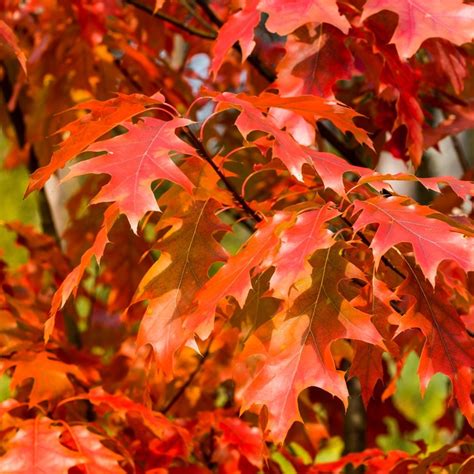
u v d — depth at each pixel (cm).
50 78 273
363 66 233
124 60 259
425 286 194
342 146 256
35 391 218
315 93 215
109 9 247
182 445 226
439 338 191
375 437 278
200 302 188
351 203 197
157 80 261
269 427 188
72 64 259
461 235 183
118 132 275
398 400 530
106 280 264
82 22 247
